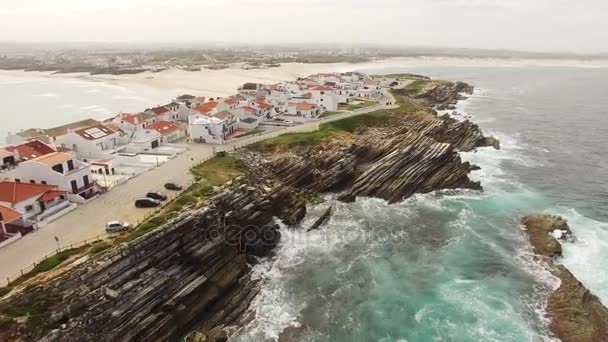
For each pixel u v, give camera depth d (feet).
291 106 354.74
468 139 339.57
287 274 169.37
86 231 148.05
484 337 134.72
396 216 218.59
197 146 259.80
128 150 249.34
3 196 154.30
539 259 176.96
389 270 172.55
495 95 643.86
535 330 137.59
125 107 476.54
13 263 127.95
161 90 615.16
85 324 113.80
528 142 366.84
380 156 274.98
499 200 240.32
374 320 143.74
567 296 149.48
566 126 430.61
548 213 219.61
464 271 171.42
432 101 523.29
